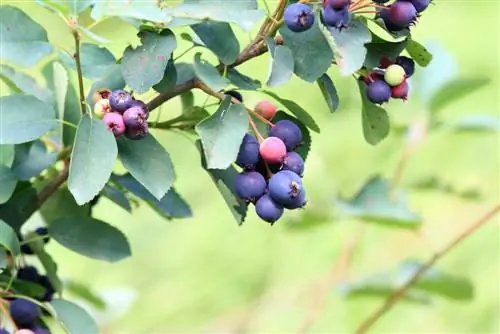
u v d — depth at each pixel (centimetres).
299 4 71
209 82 73
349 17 72
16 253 76
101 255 79
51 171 82
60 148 79
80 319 77
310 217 101
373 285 101
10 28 74
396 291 100
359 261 149
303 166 74
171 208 81
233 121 73
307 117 74
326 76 75
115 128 72
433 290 102
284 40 73
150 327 148
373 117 77
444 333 146
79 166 72
